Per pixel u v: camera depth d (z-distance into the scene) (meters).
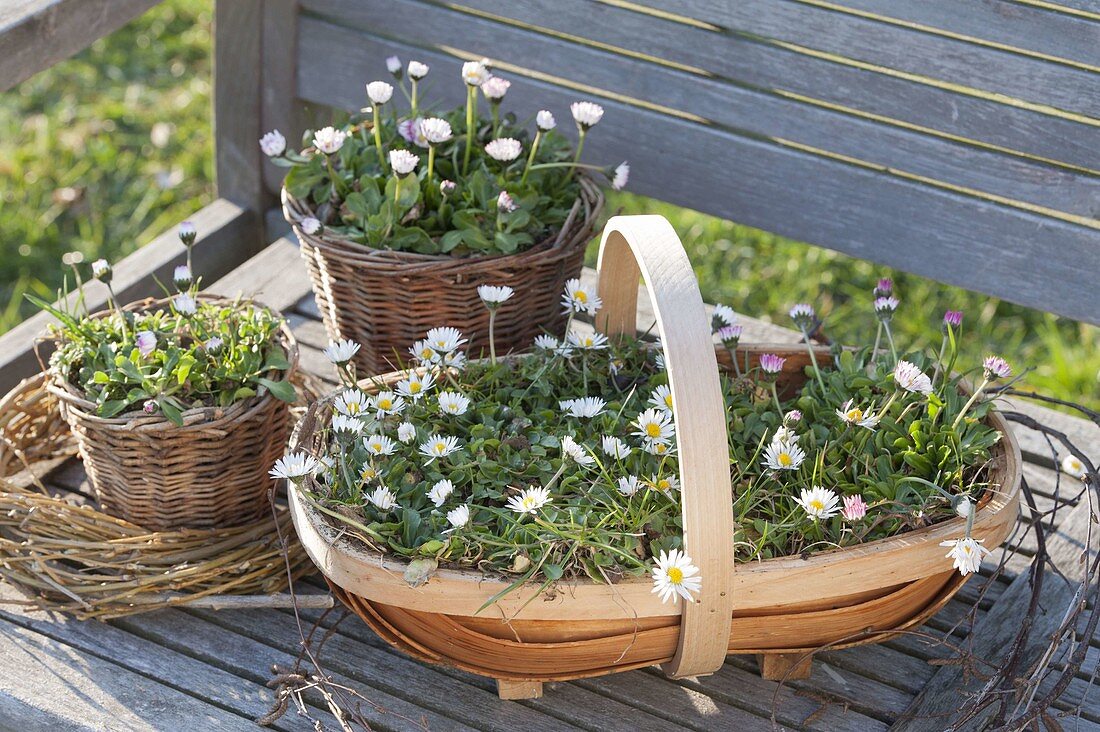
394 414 1.49
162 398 1.49
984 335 2.20
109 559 1.54
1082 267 1.68
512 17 1.80
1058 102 1.65
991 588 1.57
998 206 1.70
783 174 1.76
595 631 1.41
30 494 1.54
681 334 1.37
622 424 1.50
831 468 1.47
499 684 1.47
